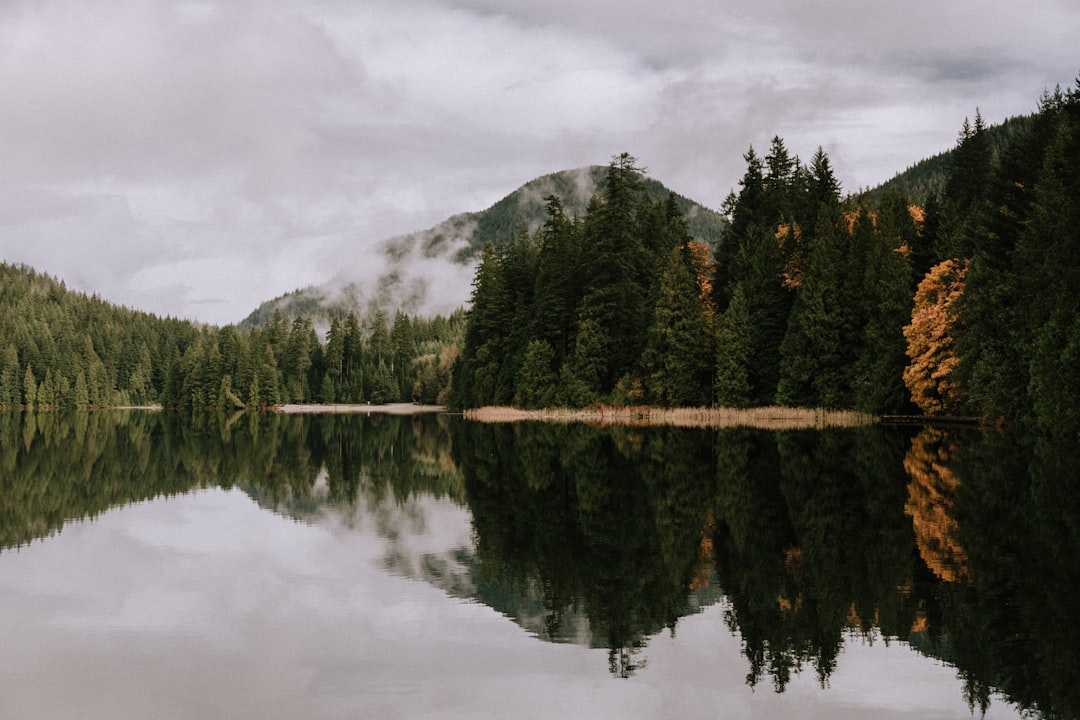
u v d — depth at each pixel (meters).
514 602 14.46
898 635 12.09
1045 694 9.93
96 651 12.18
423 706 10.10
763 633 12.44
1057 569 15.16
